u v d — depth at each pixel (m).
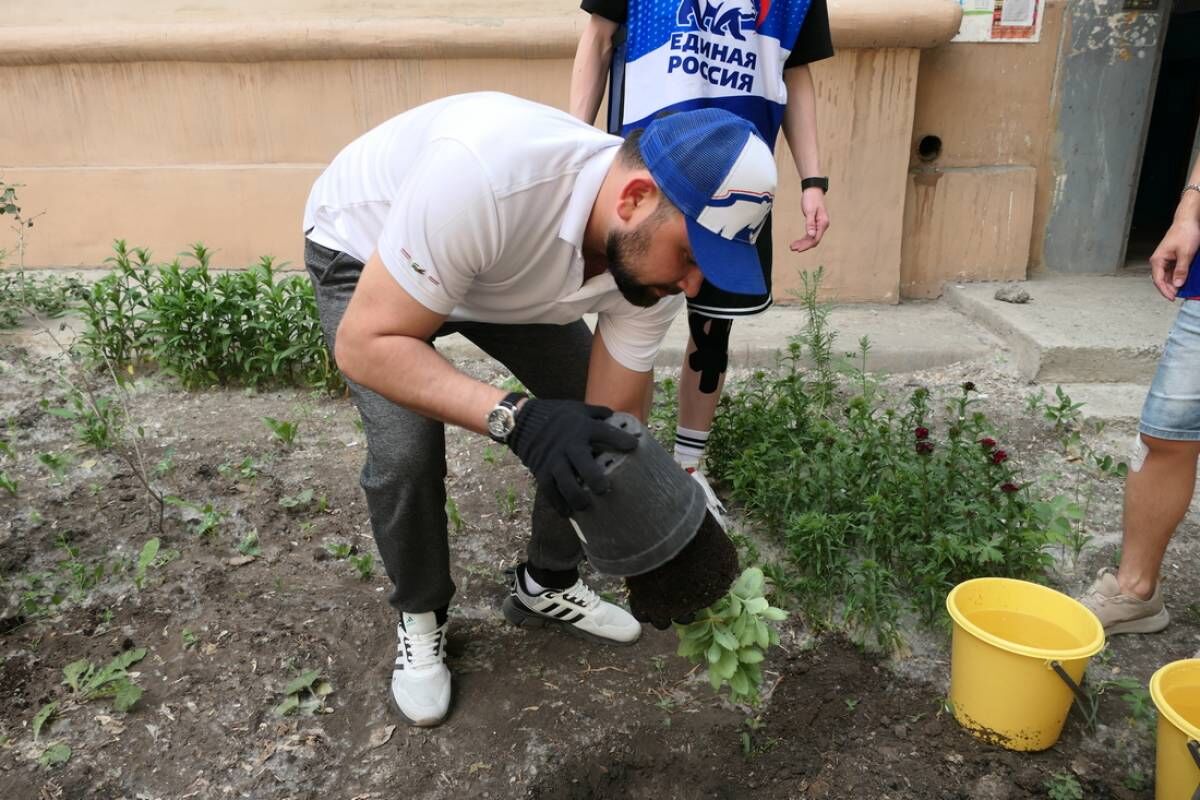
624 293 1.69
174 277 4.23
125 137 5.32
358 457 3.53
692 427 3.05
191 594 2.68
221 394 4.11
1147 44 4.69
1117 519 3.14
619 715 2.28
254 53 5.01
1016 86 4.80
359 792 2.06
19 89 5.27
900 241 4.88
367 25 4.86
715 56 2.70
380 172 1.90
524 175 1.61
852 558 2.83
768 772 2.15
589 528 1.52
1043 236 5.07
